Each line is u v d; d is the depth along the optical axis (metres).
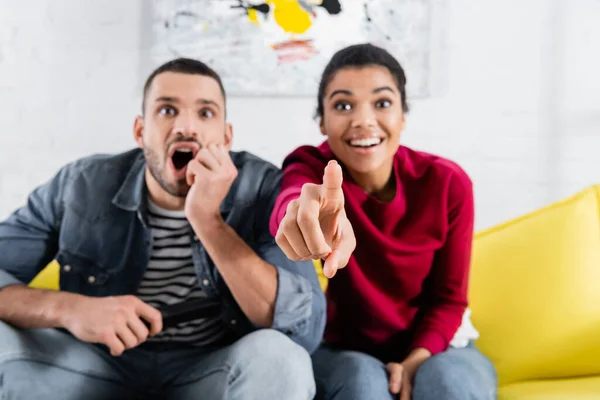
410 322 1.40
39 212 1.35
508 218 2.10
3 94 2.19
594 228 1.52
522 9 2.13
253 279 1.17
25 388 1.09
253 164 1.37
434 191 1.38
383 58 1.37
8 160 2.18
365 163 1.34
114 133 2.17
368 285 1.35
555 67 2.12
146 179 1.32
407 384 1.22
